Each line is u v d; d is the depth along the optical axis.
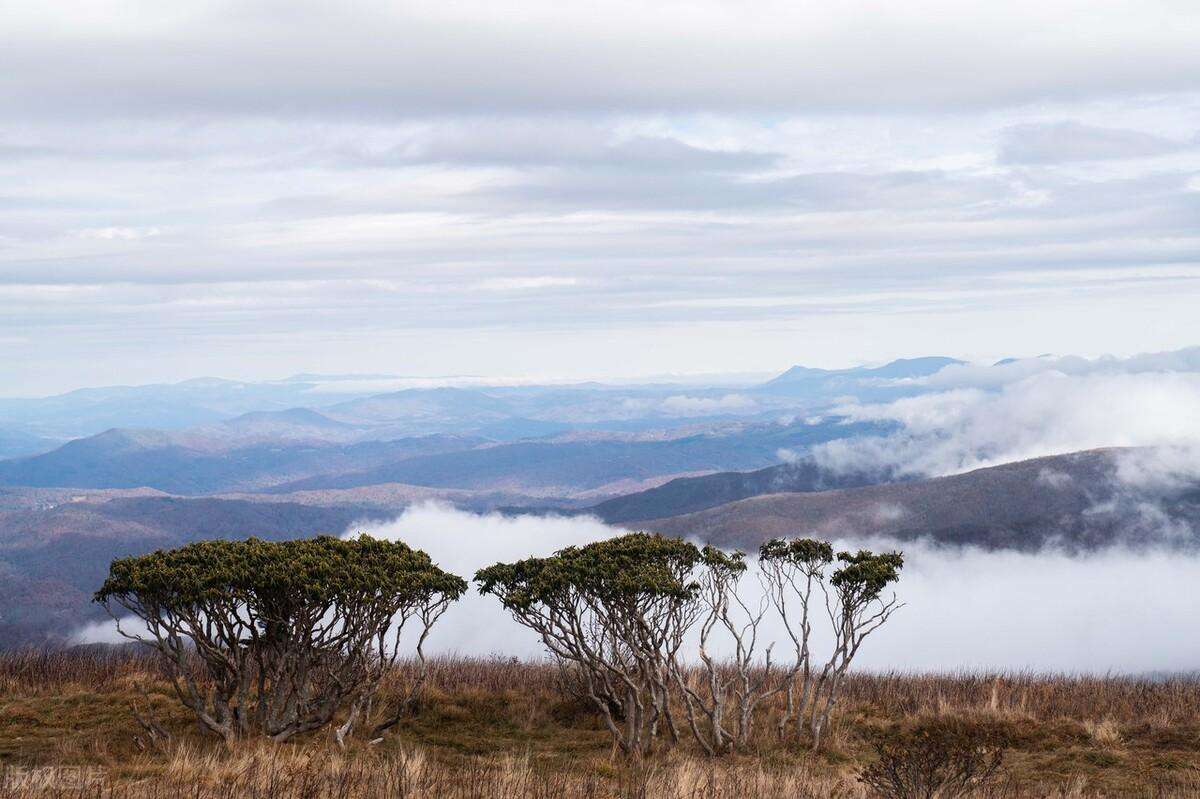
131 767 13.08
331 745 15.10
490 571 16.98
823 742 17.30
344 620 15.48
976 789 13.37
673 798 12.54
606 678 16.80
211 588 14.16
